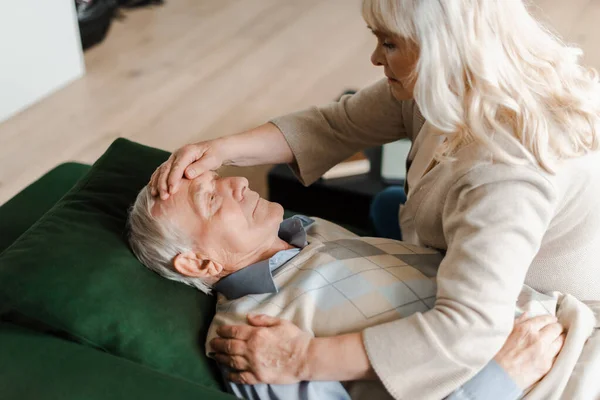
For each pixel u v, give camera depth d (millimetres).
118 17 3844
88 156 2742
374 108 1490
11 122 2951
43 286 1141
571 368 1165
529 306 1231
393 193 1963
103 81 3268
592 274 1260
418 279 1233
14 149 2777
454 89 1046
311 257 1302
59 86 3203
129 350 1146
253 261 1323
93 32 3498
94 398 1011
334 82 3295
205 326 1261
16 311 1139
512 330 1172
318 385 1114
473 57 1005
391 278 1226
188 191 1269
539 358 1147
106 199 1380
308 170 1538
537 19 1157
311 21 3883
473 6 988
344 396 1140
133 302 1183
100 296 1157
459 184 1088
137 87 3230
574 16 3779
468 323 1034
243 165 1484
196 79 3307
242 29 3783
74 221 1291
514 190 1035
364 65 3441
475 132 1042
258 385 1127
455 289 1050
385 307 1185
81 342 1131
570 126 1086
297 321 1183
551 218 1088
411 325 1068
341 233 1463
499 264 1023
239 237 1269
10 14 2830
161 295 1233
